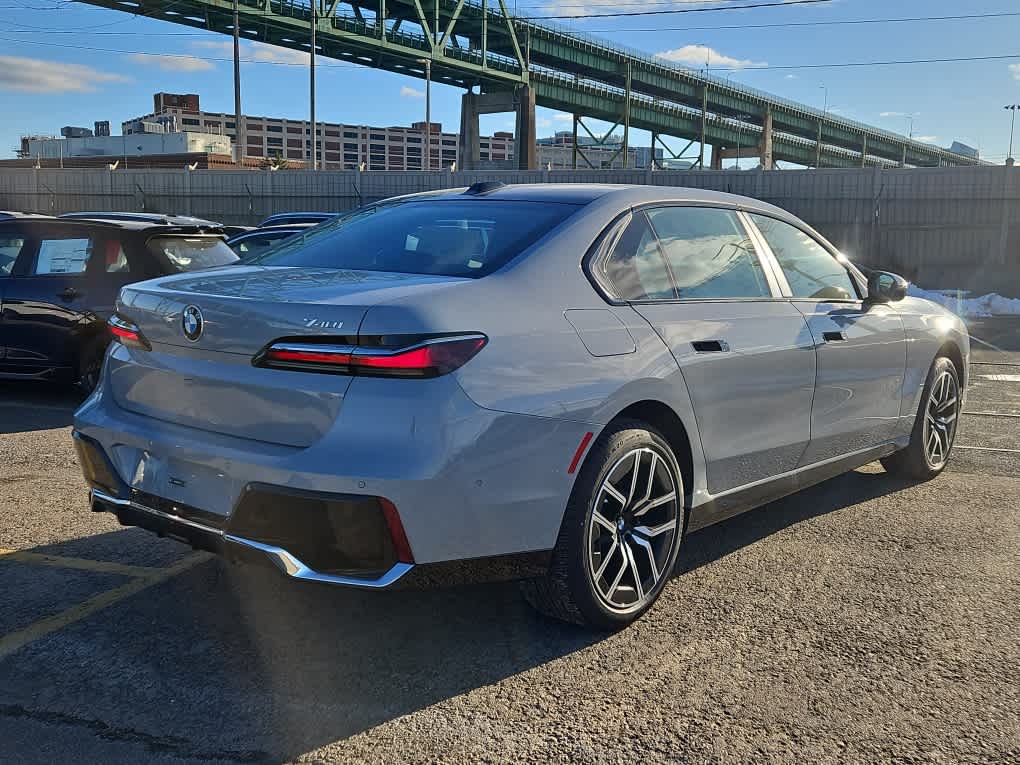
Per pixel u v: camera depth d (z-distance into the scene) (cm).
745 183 2789
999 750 241
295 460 254
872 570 374
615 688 272
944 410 522
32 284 736
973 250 2569
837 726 252
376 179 3472
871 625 319
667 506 325
